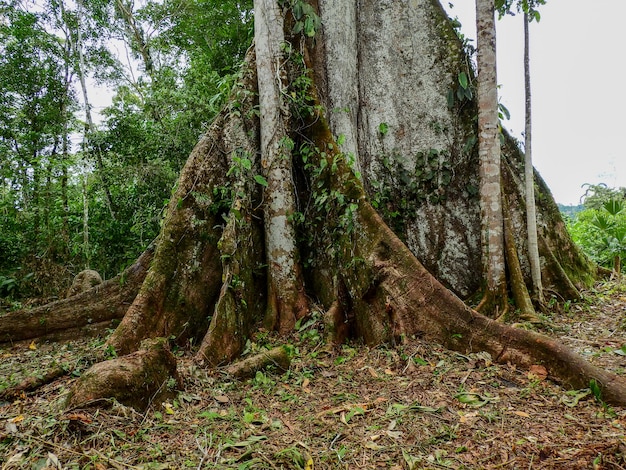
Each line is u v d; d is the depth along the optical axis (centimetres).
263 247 598
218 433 296
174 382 365
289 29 658
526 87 610
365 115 697
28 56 1401
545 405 335
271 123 603
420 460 257
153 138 1080
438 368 413
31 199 1153
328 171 588
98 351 474
